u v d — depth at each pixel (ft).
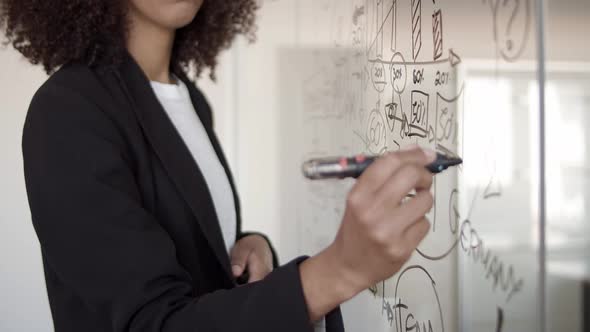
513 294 1.64
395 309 2.89
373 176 1.39
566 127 1.41
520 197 1.60
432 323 2.36
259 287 1.63
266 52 7.20
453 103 2.07
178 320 1.69
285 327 1.55
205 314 1.65
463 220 2.00
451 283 2.14
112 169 1.99
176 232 2.35
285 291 1.57
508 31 1.66
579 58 1.36
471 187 1.93
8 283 7.53
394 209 1.39
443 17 2.16
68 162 1.94
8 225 7.47
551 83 1.47
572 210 1.40
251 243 3.12
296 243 5.88
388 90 2.93
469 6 1.93
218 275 2.52
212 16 3.53
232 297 1.67
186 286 1.88
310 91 5.25
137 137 2.25
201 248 2.45
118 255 1.84
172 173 2.33
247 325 1.58
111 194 1.92
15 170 7.45
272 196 7.37
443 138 2.16
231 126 7.74
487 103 1.80
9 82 7.32
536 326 1.52
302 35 5.58
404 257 1.42
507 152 1.67
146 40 2.68
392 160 1.40
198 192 2.39
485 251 1.83
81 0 2.29
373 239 1.38
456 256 2.08
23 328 7.58
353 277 1.52
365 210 1.38
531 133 1.55
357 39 3.64
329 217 4.48
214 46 3.80
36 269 7.57
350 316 3.87
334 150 4.39
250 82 7.43
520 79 1.60
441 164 1.50
